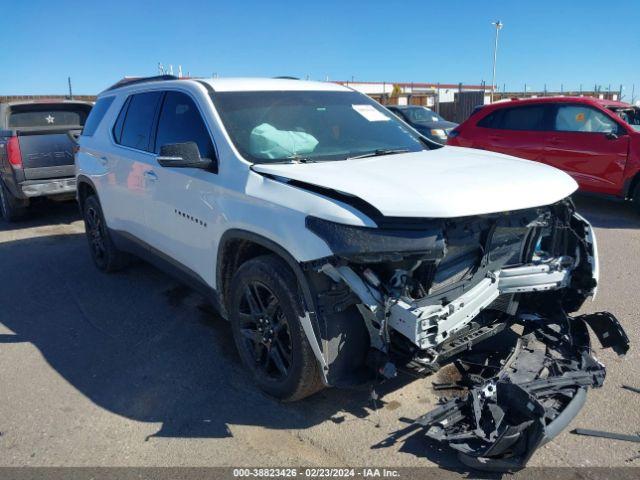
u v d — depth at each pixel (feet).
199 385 11.91
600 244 21.26
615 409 10.53
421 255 8.67
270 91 13.71
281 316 10.55
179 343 13.89
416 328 8.67
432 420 9.16
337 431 10.16
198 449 9.79
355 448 9.66
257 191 10.55
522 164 11.51
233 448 9.79
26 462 9.59
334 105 14.10
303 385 10.20
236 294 11.37
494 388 9.53
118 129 16.90
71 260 21.11
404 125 14.87
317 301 9.48
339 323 9.56
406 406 10.83
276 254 10.70
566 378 9.90
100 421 10.73
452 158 12.01
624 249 20.47
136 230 15.87
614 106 26.76
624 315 14.47
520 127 29.35
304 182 9.93
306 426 10.34
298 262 9.54
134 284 18.15
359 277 9.04
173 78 14.97
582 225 11.80
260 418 10.64
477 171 10.60
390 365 9.16
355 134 13.32
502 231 10.02
